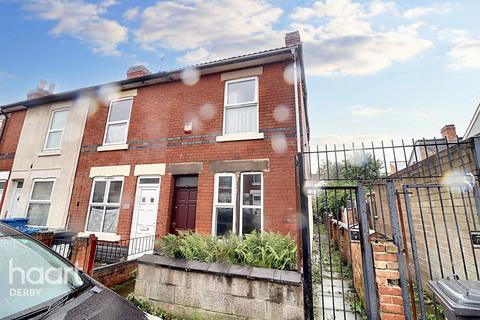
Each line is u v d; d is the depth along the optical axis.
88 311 1.88
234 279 3.35
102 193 7.63
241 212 5.87
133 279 5.27
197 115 7.09
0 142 10.01
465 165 3.19
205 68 7.14
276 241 3.99
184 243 4.09
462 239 3.52
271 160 5.91
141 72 9.43
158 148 7.25
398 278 2.71
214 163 6.41
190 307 3.45
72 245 4.71
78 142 8.44
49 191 8.45
